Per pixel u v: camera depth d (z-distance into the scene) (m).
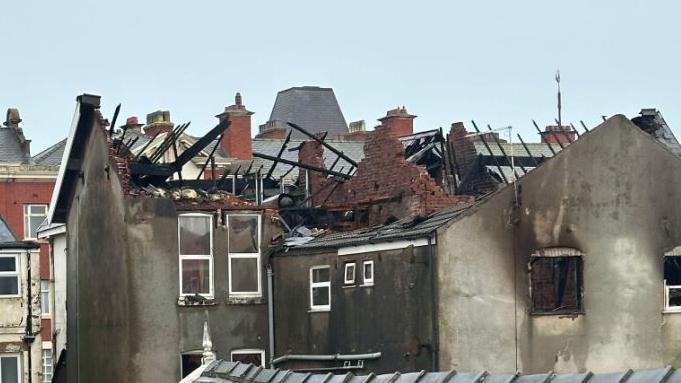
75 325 51.50
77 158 51.00
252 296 46.69
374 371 42.16
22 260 55.22
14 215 83.88
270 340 46.50
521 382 18.80
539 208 41.50
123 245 46.09
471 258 40.50
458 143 52.69
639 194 42.62
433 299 39.97
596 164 42.31
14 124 88.62
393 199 47.88
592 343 41.69
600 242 42.12
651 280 42.47
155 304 45.88
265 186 57.66
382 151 48.72
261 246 46.94
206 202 46.72
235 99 86.44
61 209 53.59
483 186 51.09
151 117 86.25
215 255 46.53
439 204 46.56
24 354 55.00
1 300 54.91
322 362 44.44
